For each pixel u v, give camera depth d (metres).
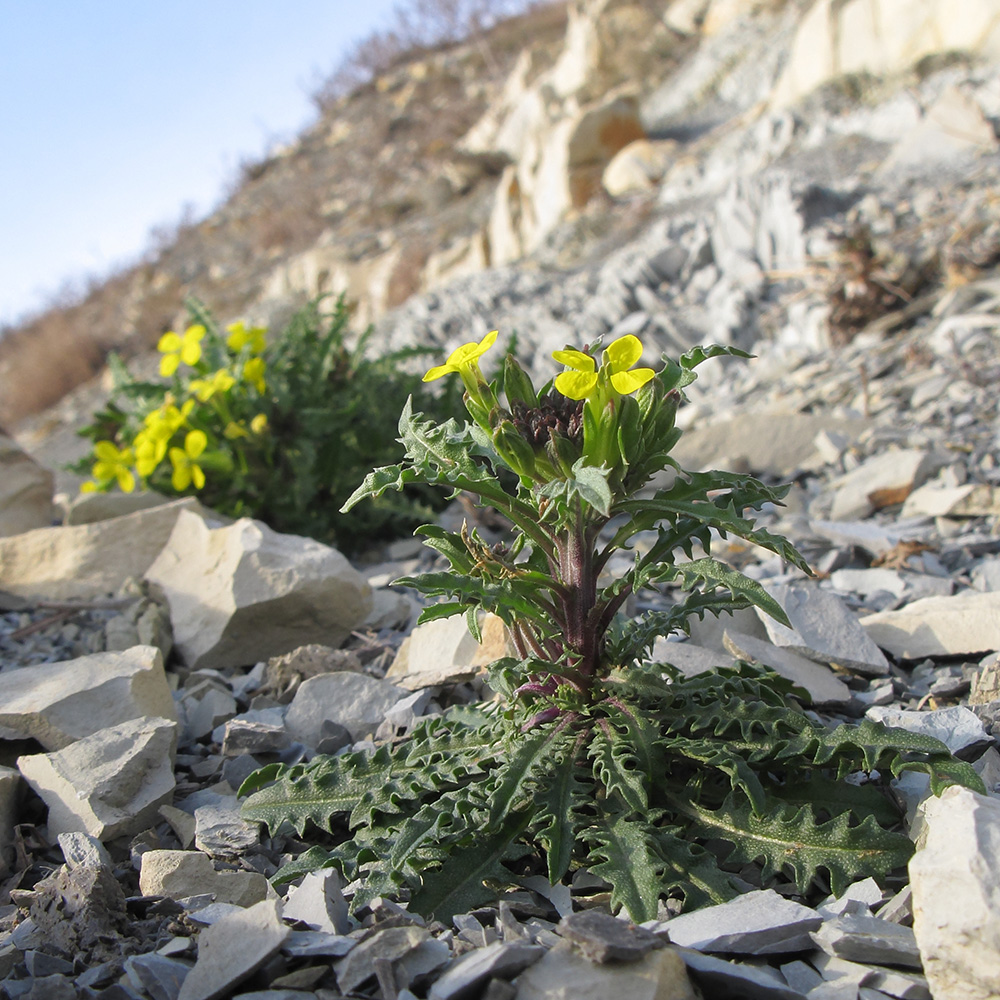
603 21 1.91
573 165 1.39
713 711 0.22
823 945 0.18
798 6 1.59
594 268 1.07
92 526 0.42
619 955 0.17
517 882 0.21
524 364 0.89
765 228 0.79
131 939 0.20
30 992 0.18
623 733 0.22
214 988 0.18
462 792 0.22
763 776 0.23
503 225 1.49
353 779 0.24
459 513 0.51
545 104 1.88
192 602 0.37
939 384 0.52
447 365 0.21
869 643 0.30
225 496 0.48
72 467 0.54
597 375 0.20
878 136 0.99
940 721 0.24
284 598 0.35
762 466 0.51
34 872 0.24
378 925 0.19
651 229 1.10
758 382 0.65
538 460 0.21
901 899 0.19
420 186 2.08
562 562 0.23
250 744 0.28
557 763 0.22
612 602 0.23
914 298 0.64
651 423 0.21
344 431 0.50
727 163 1.16
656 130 1.58
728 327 0.73
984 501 0.40
